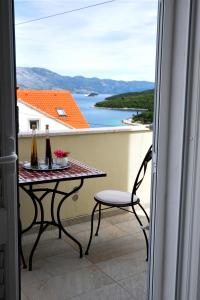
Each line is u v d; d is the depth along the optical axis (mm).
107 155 3615
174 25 1610
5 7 1200
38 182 2475
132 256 2885
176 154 1716
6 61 1224
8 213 1305
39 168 2781
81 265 2732
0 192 1291
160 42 1632
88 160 3512
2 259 1339
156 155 1722
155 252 1810
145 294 2340
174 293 1833
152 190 1779
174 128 1695
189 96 1646
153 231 1800
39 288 2408
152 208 1791
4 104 1238
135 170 3820
